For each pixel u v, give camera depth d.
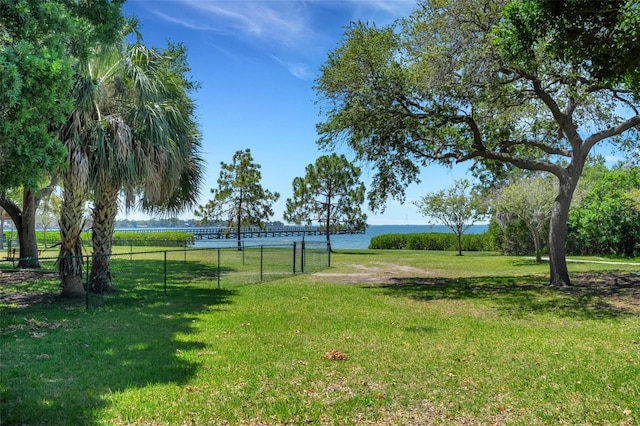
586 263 21.45
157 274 16.53
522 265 21.97
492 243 37.22
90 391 4.32
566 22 5.27
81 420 3.67
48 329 7.18
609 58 5.28
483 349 6.09
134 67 10.16
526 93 12.79
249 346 6.12
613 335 6.99
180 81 12.46
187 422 3.67
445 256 30.44
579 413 3.91
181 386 4.49
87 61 8.66
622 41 5.03
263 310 9.03
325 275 16.92
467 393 4.40
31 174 5.04
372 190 15.35
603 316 8.61
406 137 13.99
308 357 5.60
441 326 7.63
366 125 13.00
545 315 8.73
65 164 5.85
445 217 32.59
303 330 7.20
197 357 5.54
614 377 4.88
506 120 13.98
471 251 39.03
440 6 11.39
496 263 23.52
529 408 4.03
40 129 4.91
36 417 3.72
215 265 20.69
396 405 4.08
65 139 9.01
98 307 9.26
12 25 5.68
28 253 18.23
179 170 11.02
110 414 3.79
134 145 9.83
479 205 29.61
